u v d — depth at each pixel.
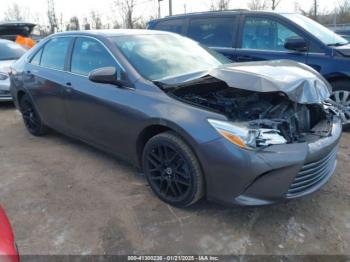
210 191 2.77
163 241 2.69
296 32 5.08
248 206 2.61
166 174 3.07
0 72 6.92
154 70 3.40
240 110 2.91
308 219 2.92
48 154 4.42
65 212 3.09
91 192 3.42
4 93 6.95
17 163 4.17
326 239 2.68
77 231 2.82
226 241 2.67
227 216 2.98
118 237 2.74
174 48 3.90
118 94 3.36
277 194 2.59
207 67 3.71
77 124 4.04
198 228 2.83
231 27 5.77
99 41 3.73
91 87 3.67
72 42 4.14
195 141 2.70
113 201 3.24
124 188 3.48
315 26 5.32
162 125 2.96
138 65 3.40
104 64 3.62
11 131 5.50
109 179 3.69
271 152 2.52
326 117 3.21
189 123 2.75
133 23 24.19
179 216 2.99
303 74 2.91
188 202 2.96
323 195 3.29
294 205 3.12
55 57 4.40
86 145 4.70
